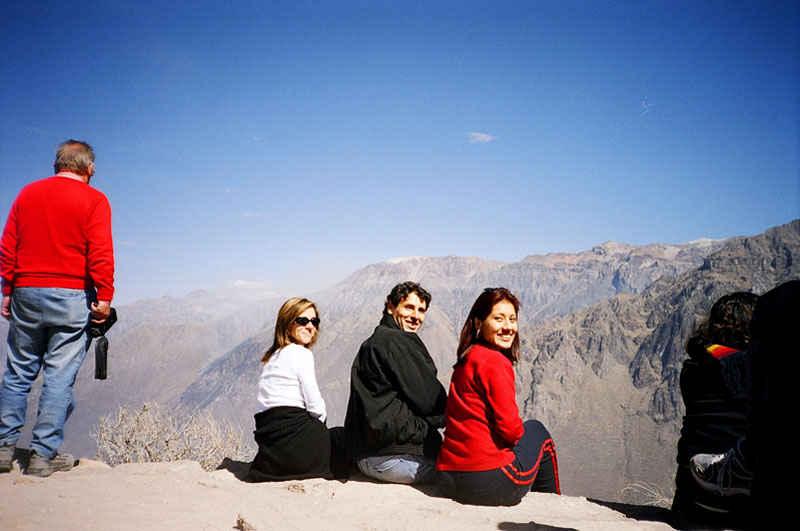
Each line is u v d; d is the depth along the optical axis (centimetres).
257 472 505
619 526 390
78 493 443
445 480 451
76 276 517
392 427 477
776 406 231
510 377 435
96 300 541
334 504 433
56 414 509
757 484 234
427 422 493
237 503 421
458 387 450
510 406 427
